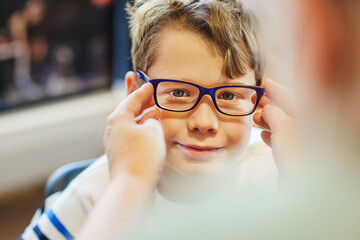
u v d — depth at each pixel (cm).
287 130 70
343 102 35
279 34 42
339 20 34
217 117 80
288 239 38
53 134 279
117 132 62
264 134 80
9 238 239
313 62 36
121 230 50
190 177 84
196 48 79
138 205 53
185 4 83
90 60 297
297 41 38
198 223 42
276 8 42
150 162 58
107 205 52
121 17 293
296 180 43
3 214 257
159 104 80
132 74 91
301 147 42
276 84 77
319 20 35
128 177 56
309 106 38
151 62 83
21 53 268
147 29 84
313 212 38
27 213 259
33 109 285
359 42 34
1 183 269
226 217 42
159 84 80
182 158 81
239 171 95
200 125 77
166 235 43
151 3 86
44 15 270
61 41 281
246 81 83
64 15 277
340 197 37
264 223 40
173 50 80
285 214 39
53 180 121
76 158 293
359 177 36
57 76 288
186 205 90
